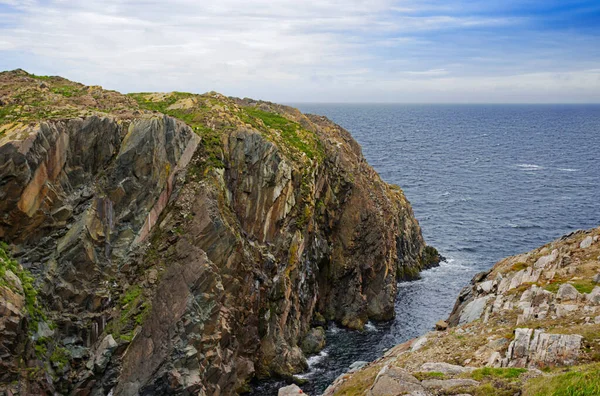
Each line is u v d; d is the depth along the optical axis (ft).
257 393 168.35
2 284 116.88
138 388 133.49
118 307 143.43
